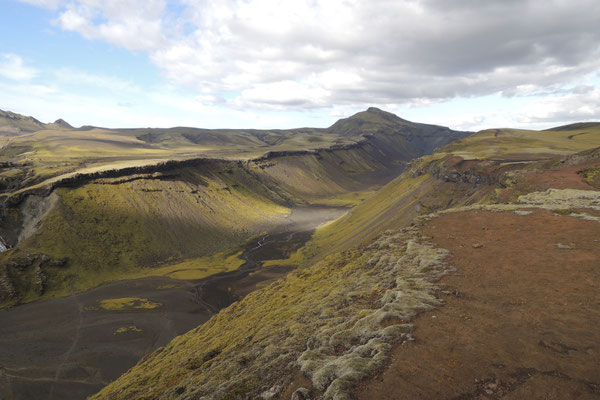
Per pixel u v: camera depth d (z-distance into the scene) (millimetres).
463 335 15227
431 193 133250
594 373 11445
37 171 181125
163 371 31719
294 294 37469
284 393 14336
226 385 16469
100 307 95312
